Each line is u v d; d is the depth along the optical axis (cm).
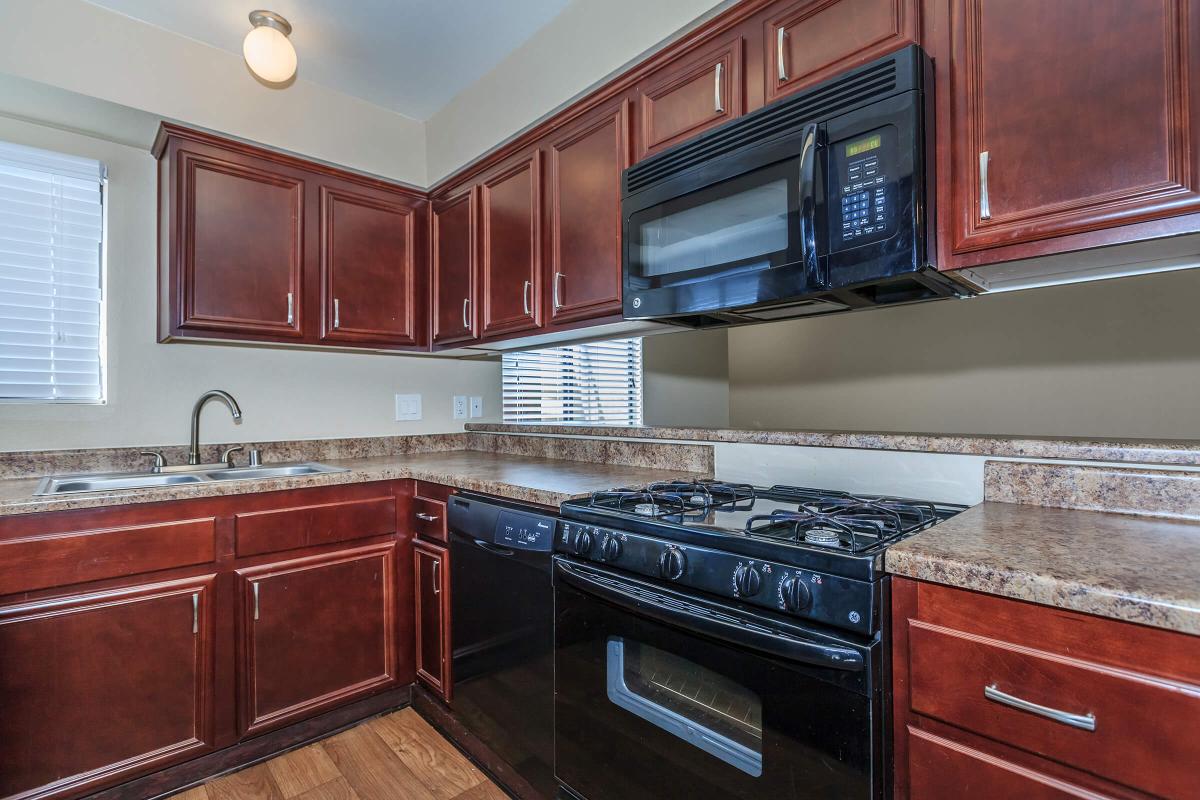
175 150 196
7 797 143
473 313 230
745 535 107
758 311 156
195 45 199
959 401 409
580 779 138
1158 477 109
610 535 128
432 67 220
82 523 153
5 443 188
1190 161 89
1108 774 70
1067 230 100
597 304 181
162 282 207
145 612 161
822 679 93
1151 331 340
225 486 174
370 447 260
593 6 183
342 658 197
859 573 90
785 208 129
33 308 193
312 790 168
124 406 207
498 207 219
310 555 190
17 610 144
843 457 151
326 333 225
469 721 179
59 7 175
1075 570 77
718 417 480
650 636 120
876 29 122
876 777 88
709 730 111
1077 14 99
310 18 191
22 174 192
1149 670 68
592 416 322
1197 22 89
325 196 227
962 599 83
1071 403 366
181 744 166
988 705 80
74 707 151
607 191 179
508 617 162
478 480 177
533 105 204
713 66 152
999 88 107
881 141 114
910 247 110
